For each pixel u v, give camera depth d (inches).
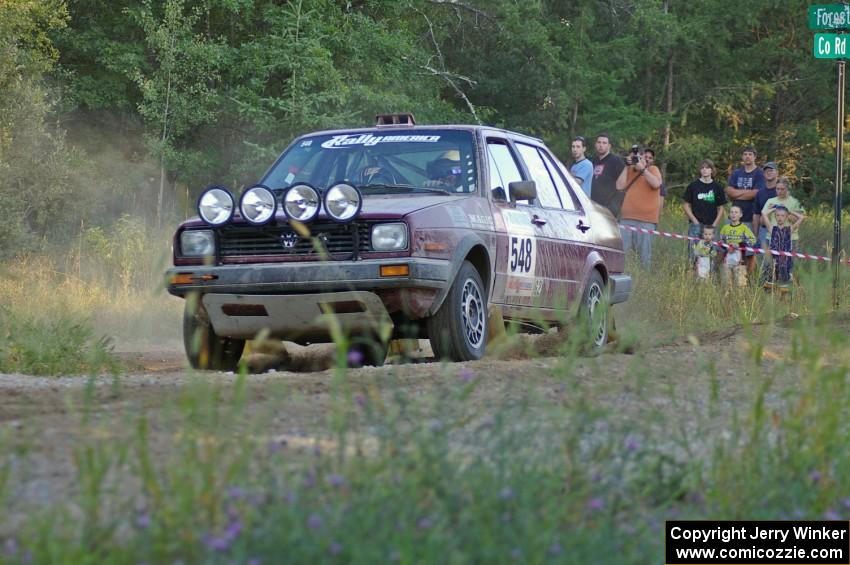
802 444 366.9
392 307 720.3
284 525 259.8
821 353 385.7
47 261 1663.4
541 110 2962.6
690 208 1620.3
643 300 1272.1
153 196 2159.2
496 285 802.2
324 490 288.2
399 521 268.7
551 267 885.2
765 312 1100.5
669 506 338.0
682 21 3316.9
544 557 268.1
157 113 2108.8
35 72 1959.9
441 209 746.2
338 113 2214.6
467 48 2957.7
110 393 532.7
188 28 2137.1
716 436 395.9
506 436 359.3
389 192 797.2
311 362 855.1
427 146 829.8
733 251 1485.0
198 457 330.0
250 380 592.4
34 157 1895.9
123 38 2240.4
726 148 3644.2
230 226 733.9
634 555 283.9
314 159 840.9
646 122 3139.8
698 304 1228.5
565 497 306.8
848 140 3718.0
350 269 706.8
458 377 565.9
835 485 357.1
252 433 384.5
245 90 2151.8
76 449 297.1
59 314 1160.2
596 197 1502.2
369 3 2527.1
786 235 1438.2
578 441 349.7
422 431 331.0
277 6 2369.6
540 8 2945.4
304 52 2181.3
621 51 3046.3
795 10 3570.4
